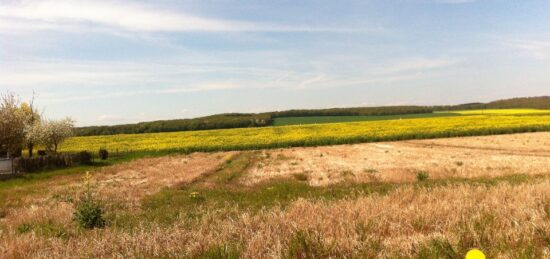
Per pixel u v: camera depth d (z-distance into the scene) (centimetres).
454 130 5453
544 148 3747
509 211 682
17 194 1892
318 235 575
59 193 1834
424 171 1892
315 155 3719
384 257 489
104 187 2022
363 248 522
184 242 643
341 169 2411
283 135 5909
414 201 848
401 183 1577
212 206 1134
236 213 895
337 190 1435
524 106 12288
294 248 536
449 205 736
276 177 2108
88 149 5434
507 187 950
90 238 746
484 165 2358
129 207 1351
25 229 956
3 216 1305
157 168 3077
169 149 4950
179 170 2770
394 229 630
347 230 615
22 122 4184
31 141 4525
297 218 718
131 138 6450
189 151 4941
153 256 579
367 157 3300
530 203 740
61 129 4644
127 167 3291
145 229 756
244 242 604
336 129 6431
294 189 1559
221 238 633
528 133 5344
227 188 1759
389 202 850
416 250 495
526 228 562
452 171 1973
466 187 1026
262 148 4972
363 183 1655
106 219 1077
